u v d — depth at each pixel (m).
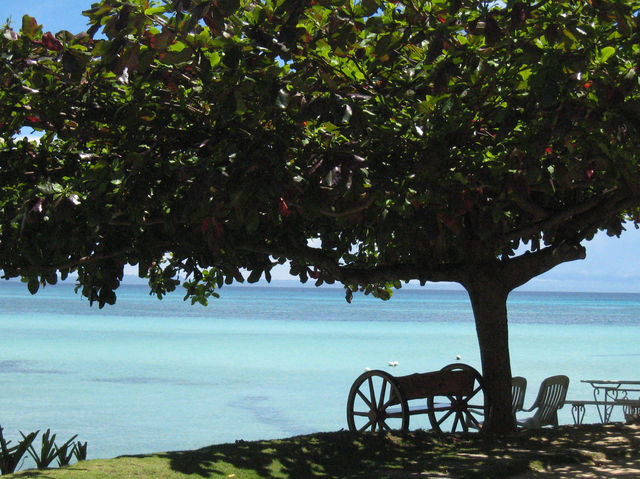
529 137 6.77
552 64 5.90
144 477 6.55
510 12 5.73
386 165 7.00
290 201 6.86
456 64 6.24
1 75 6.21
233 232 8.38
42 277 8.11
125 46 5.77
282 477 7.25
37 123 6.92
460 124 6.89
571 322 62.03
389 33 6.19
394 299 149.75
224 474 6.97
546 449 8.63
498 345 10.02
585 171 7.45
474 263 9.98
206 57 5.96
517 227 10.50
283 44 5.82
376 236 8.52
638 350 31.70
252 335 39.31
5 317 54.97
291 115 6.54
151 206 7.29
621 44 6.20
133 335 38.03
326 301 119.94
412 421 14.30
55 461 8.66
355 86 6.80
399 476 7.22
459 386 9.73
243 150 6.36
